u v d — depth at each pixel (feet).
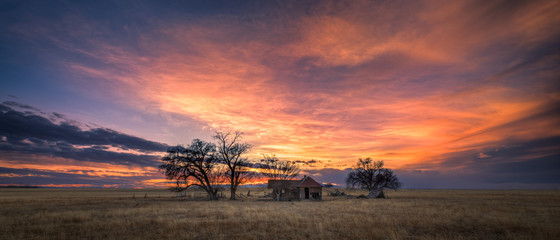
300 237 45.73
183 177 172.24
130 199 177.47
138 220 63.77
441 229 53.06
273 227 54.75
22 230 50.88
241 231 51.26
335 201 148.05
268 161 181.98
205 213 80.02
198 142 175.11
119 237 45.37
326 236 46.37
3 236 45.50
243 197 205.57
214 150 177.68
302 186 173.78
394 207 100.99
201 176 175.42
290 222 60.44
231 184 177.47
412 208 95.96
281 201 154.51
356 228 53.16
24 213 81.20
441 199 159.94
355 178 287.89
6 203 131.64
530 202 127.03
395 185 275.80
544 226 54.75
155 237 45.55
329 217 69.72
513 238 44.37
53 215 73.20
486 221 61.16
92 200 163.02
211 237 45.80
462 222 60.34
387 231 49.42
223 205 114.01
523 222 59.06
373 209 92.89
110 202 139.23
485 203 120.67
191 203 128.57
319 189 177.58
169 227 53.98
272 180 178.91
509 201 135.33
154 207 102.78
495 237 46.34
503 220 61.31
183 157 171.63
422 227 54.95
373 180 280.92
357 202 134.92
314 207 102.58
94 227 54.24
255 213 79.92
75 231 50.55
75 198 195.42
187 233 48.65
